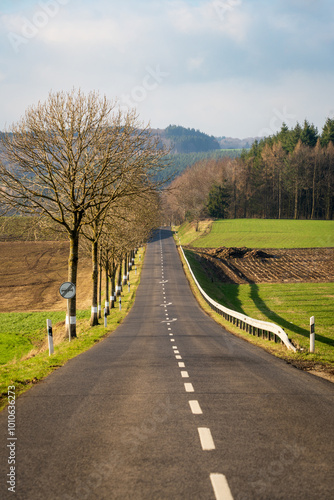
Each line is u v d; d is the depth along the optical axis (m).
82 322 41.44
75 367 13.63
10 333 42.44
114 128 29.16
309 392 9.45
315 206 173.62
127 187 28.95
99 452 5.62
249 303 60.00
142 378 11.30
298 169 163.25
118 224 40.97
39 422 7.19
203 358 15.66
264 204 180.50
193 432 6.43
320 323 43.34
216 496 4.28
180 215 187.25
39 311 57.41
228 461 5.22
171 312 44.66
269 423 6.92
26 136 26.47
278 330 20.58
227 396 9.00
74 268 27.53
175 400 8.62
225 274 87.50
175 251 115.69
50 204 28.08
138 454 5.51
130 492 4.42
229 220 161.62
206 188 191.00
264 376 11.62
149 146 29.14
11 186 25.98
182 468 5.02
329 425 6.81
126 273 75.25
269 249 110.94
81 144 27.61
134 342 22.50
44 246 101.25
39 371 12.99
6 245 101.88
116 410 7.87
